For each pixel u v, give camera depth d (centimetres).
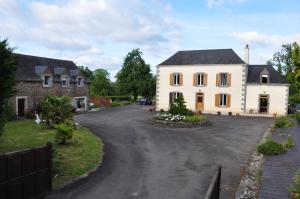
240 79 3872
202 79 4072
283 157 1357
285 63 5828
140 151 1705
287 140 1666
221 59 4009
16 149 1568
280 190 917
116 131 2417
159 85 4288
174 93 4216
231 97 3925
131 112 4053
